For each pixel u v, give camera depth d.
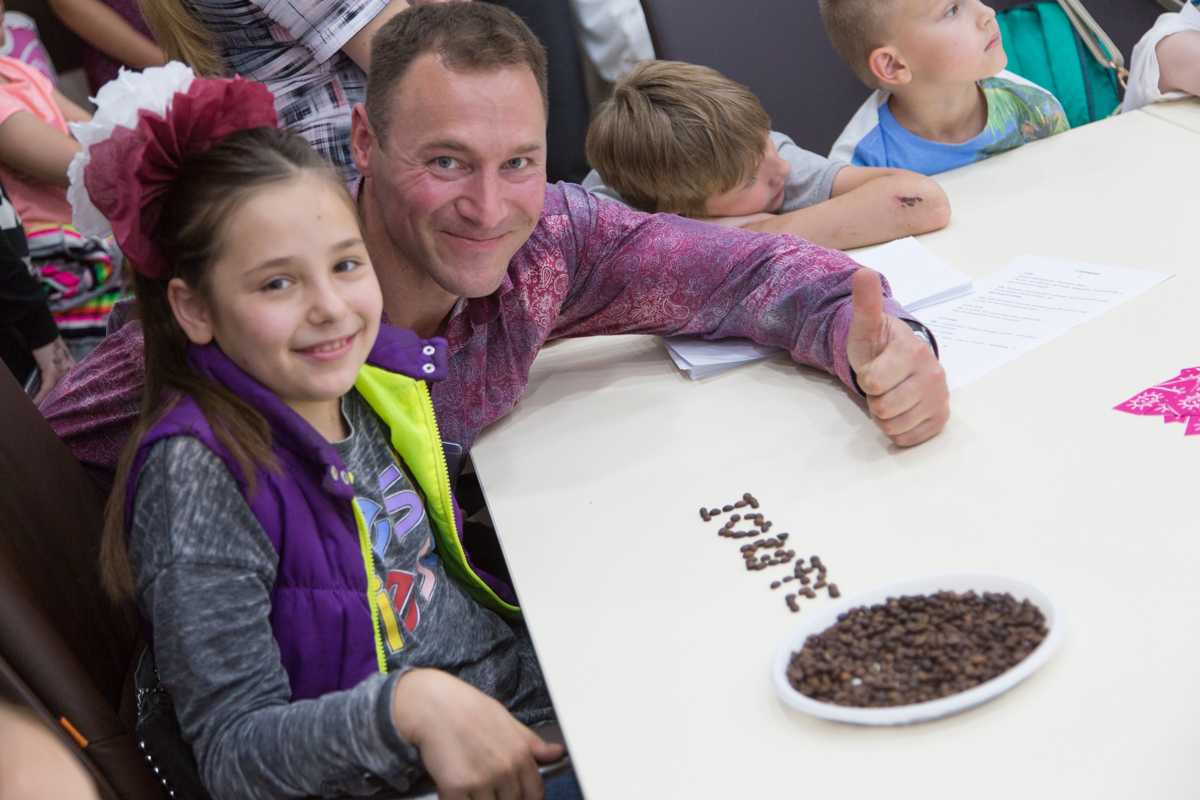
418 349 1.07
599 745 0.76
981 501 0.94
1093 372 1.11
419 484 1.11
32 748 0.82
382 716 0.80
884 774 0.68
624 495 1.08
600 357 1.43
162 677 0.87
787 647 0.78
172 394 0.92
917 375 1.03
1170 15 1.94
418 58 1.04
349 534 0.96
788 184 1.83
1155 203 1.50
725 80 1.72
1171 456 0.93
